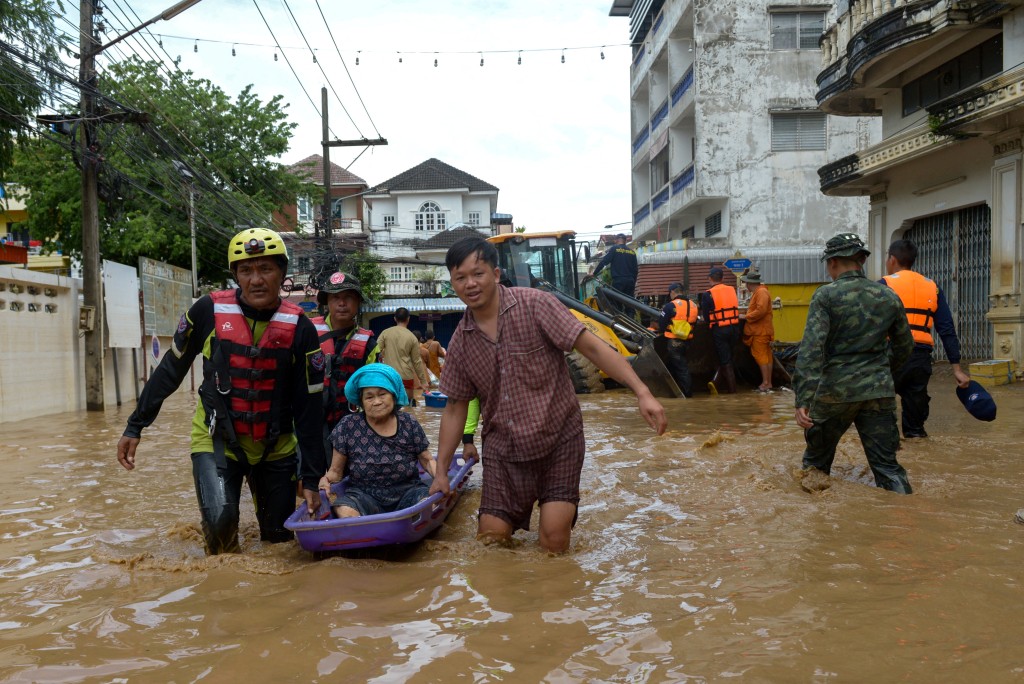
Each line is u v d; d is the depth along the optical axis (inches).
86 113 534.9
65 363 538.9
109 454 325.1
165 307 714.8
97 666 109.2
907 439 291.3
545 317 162.4
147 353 671.8
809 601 126.3
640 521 189.6
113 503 228.5
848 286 213.3
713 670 101.9
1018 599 124.8
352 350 220.8
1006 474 229.1
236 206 869.2
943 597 126.2
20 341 481.1
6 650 115.9
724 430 340.5
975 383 271.3
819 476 222.2
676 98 1187.3
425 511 172.7
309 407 176.1
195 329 175.2
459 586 141.8
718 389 550.6
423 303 1556.3
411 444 189.6
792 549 157.6
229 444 174.9
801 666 102.1
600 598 132.7
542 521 166.1
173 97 1058.1
